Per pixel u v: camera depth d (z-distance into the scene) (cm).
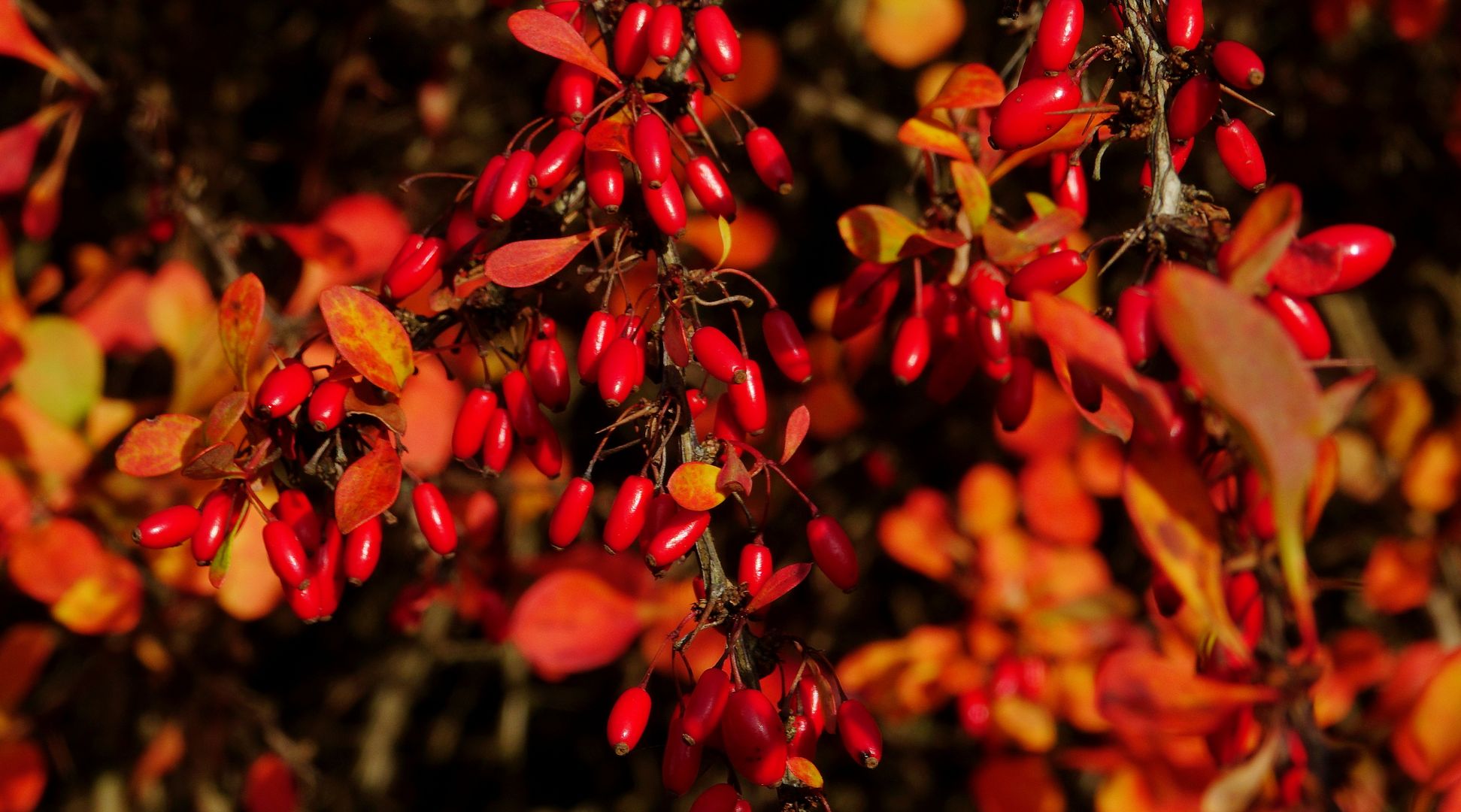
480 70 95
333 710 106
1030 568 67
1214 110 52
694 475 51
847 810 100
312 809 104
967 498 68
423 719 115
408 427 63
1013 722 65
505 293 54
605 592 61
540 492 75
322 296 52
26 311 66
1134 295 51
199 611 83
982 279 53
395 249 66
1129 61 52
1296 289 50
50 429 64
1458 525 69
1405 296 94
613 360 52
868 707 67
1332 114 85
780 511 93
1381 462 72
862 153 103
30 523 63
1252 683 50
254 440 53
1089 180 86
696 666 68
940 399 56
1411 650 56
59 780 98
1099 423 53
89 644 87
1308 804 50
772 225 74
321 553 53
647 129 52
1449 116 85
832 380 76
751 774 51
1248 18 84
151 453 53
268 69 103
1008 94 52
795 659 58
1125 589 89
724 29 53
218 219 89
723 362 52
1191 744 57
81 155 93
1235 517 51
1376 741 55
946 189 55
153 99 75
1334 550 86
